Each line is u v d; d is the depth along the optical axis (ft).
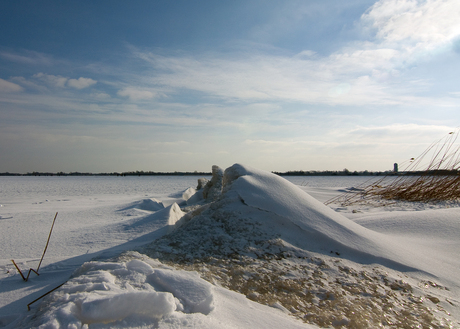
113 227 17.40
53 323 4.22
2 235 17.51
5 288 8.56
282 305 6.34
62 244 14.83
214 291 6.19
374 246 9.18
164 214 18.07
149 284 5.76
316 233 9.40
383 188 31.83
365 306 6.51
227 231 9.53
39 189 80.02
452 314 6.50
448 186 25.59
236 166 13.61
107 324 4.45
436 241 11.55
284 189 11.48
